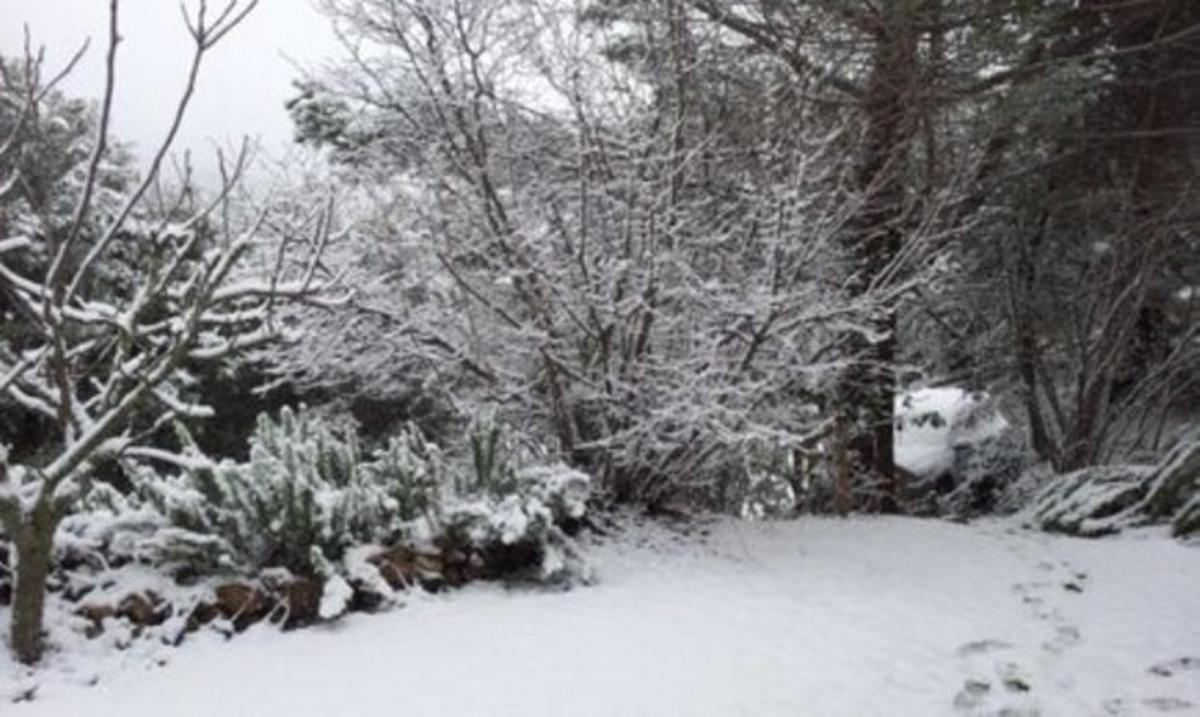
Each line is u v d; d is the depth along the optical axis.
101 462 4.98
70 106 12.28
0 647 4.91
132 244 10.38
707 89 8.49
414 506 6.38
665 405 7.61
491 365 8.30
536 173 8.12
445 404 9.24
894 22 9.50
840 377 8.93
